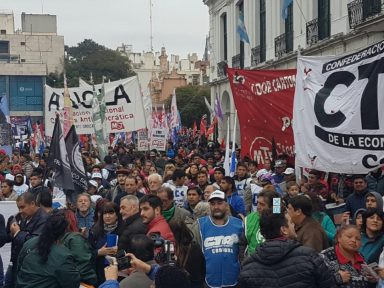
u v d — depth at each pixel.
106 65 92.69
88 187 10.84
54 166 9.54
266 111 11.42
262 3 31.62
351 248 5.59
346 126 7.84
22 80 73.12
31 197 7.33
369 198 7.27
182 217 8.03
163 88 88.75
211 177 13.40
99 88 19.89
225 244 6.80
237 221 6.98
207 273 6.76
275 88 11.35
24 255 5.80
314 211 7.32
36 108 73.38
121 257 5.28
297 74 8.55
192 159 17.59
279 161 11.32
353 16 19.19
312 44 23.27
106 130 19.09
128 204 6.98
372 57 7.78
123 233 6.77
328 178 10.94
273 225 5.11
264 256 4.97
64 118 14.46
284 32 28.02
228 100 38.44
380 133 7.67
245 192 10.69
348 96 7.92
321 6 23.39
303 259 4.89
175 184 11.01
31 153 25.31
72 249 6.41
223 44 39.88
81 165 10.13
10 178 13.77
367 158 7.73
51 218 5.77
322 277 4.89
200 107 66.38
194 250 6.10
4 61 82.88
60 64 91.56
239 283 5.06
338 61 8.12
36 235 6.60
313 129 8.21
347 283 5.55
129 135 34.69
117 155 23.08
